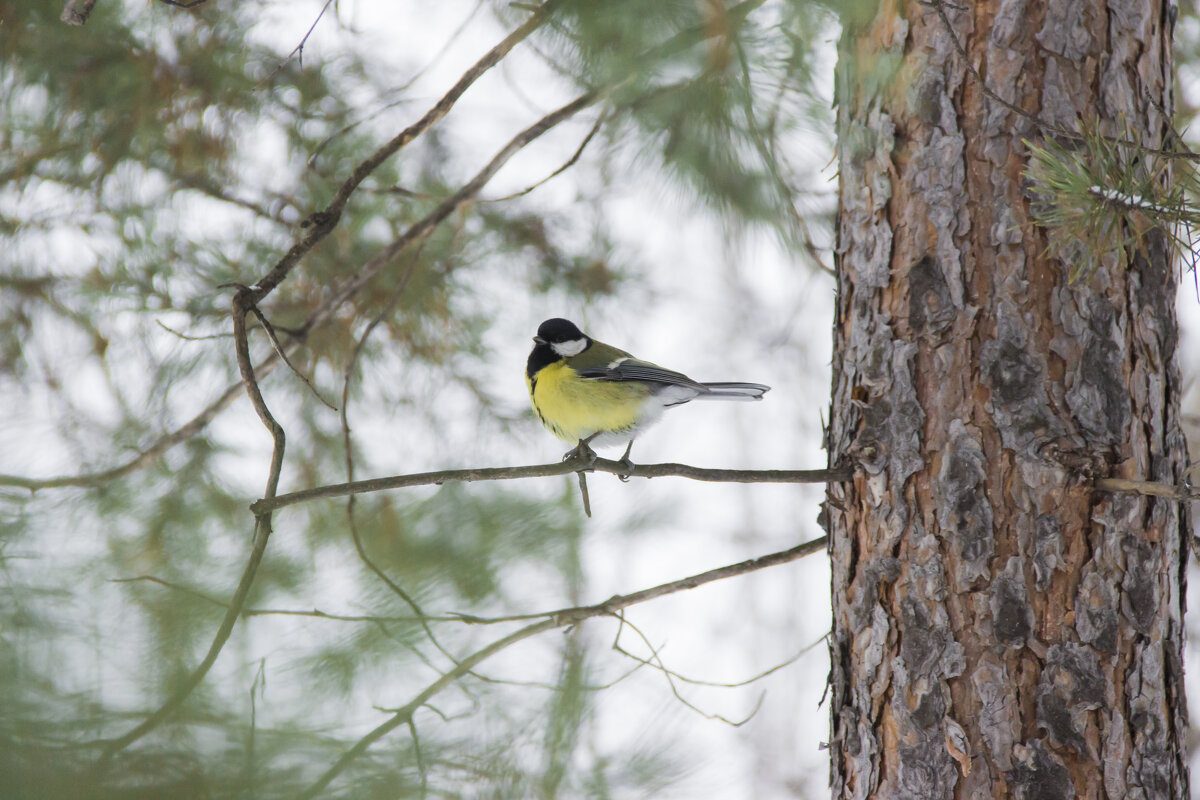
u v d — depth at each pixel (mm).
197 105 8820
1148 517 5840
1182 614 6059
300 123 9531
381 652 5938
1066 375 5879
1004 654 5762
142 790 4043
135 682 4656
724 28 6316
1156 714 5738
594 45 7059
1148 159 6070
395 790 4883
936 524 5988
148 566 8273
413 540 10016
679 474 6617
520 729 7008
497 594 9828
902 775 5945
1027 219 6000
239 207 9766
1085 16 6125
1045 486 5789
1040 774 5621
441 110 7344
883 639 6121
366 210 9906
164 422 9742
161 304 9570
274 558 8719
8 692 4188
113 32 8320
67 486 7875
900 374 6199
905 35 6340
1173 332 6223
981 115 6133
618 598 6973
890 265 6332
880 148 6445
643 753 7781
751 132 7223
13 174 8797
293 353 10070
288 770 4512
